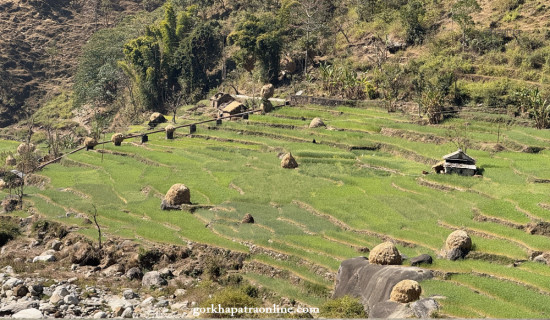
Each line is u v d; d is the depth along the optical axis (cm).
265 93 6831
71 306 2683
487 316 2305
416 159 4956
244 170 4966
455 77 6234
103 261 3378
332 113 6544
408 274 2595
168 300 2836
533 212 3350
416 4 7788
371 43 8019
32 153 6159
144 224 3716
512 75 6184
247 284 2978
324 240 3316
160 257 3331
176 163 5294
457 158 4322
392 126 5725
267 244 3272
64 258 3484
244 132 6275
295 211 3853
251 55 8419
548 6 6962
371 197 4025
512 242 3119
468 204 3762
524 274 2741
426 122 5825
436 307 2323
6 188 5100
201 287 2991
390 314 2362
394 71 6669
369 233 3384
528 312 2361
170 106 8775
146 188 4588
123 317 2608
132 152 5872
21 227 4091
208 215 3841
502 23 7081
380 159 5006
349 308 2491
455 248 2977
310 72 8056
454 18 6994
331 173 4694
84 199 4462
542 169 4178
